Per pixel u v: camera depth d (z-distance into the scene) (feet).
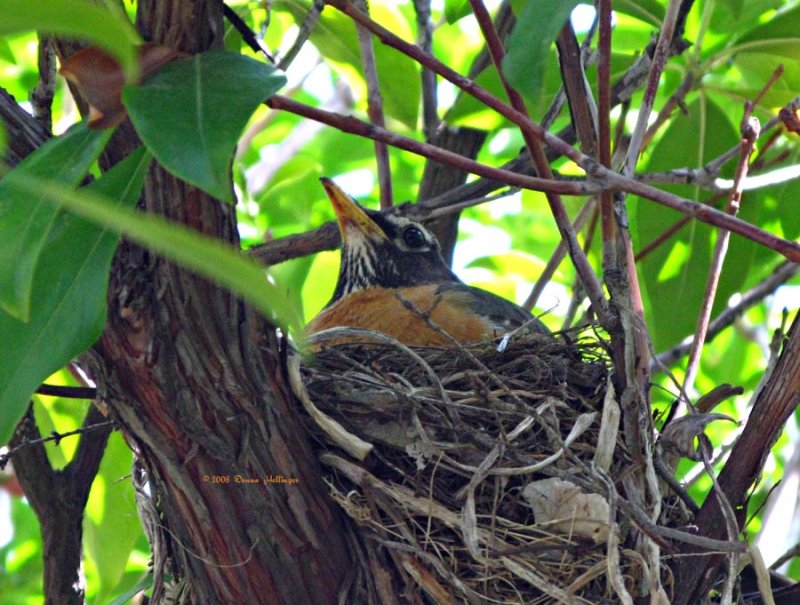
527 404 23.61
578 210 37.96
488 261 40.88
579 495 20.72
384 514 21.16
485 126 32.37
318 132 48.06
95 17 11.36
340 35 32.68
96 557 30.01
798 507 31.22
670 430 22.76
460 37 47.67
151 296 18.03
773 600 21.54
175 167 14.12
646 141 29.50
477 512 21.17
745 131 25.11
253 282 11.40
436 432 22.02
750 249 32.78
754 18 31.73
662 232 33.22
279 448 19.72
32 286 15.60
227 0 31.53
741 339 43.68
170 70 15.92
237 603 20.48
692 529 21.61
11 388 15.24
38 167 15.21
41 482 26.91
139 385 18.54
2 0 11.09
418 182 48.52
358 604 20.77
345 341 28.25
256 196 42.34
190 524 19.88
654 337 33.99
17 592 41.37
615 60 31.48
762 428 21.76
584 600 20.10
